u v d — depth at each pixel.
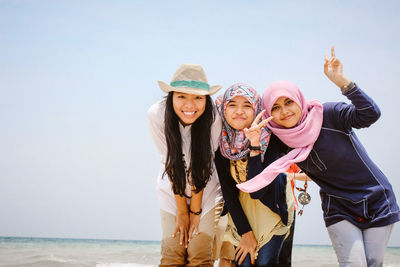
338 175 3.36
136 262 13.30
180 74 3.54
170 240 3.84
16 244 23.72
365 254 3.20
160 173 4.06
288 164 3.39
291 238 3.89
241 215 3.82
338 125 3.35
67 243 27.05
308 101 3.54
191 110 3.45
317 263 14.58
